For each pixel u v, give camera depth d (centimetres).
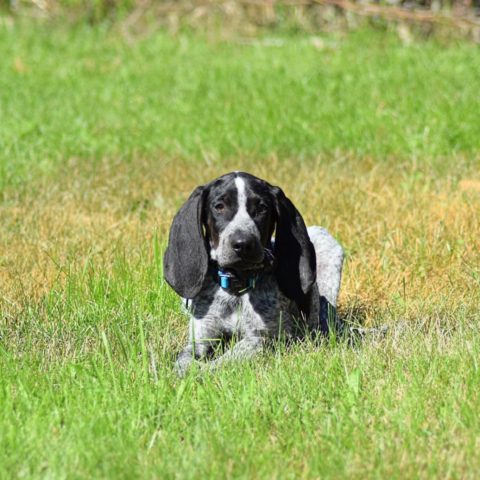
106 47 2936
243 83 2303
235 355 910
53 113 2123
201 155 1822
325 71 2389
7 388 823
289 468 705
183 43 2941
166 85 2378
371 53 2650
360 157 1761
